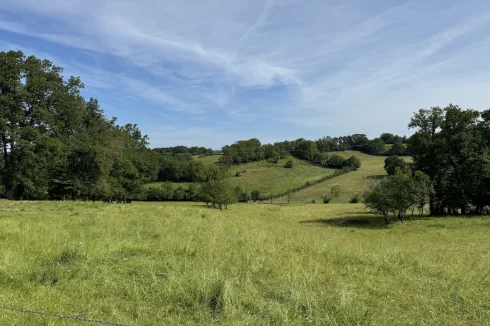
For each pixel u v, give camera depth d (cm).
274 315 467
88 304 492
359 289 607
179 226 1346
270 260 782
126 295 536
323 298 530
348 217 3647
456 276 704
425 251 1285
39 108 2888
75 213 1689
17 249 746
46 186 3509
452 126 3503
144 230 1166
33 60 2997
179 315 468
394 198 3086
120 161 4619
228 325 440
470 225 2673
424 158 3578
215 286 549
